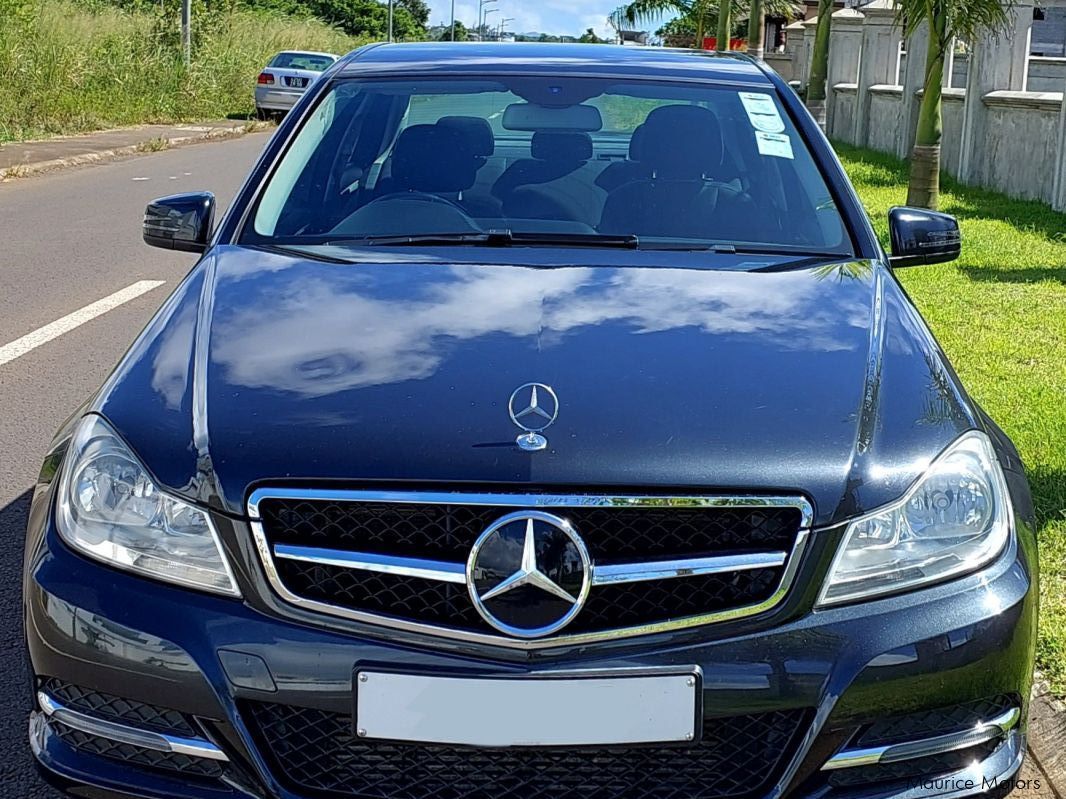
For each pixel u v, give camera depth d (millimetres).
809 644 2324
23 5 21234
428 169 3828
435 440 2406
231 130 24344
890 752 2365
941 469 2473
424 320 2855
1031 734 3217
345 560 2326
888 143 22250
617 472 2350
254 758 2312
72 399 6125
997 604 2414
